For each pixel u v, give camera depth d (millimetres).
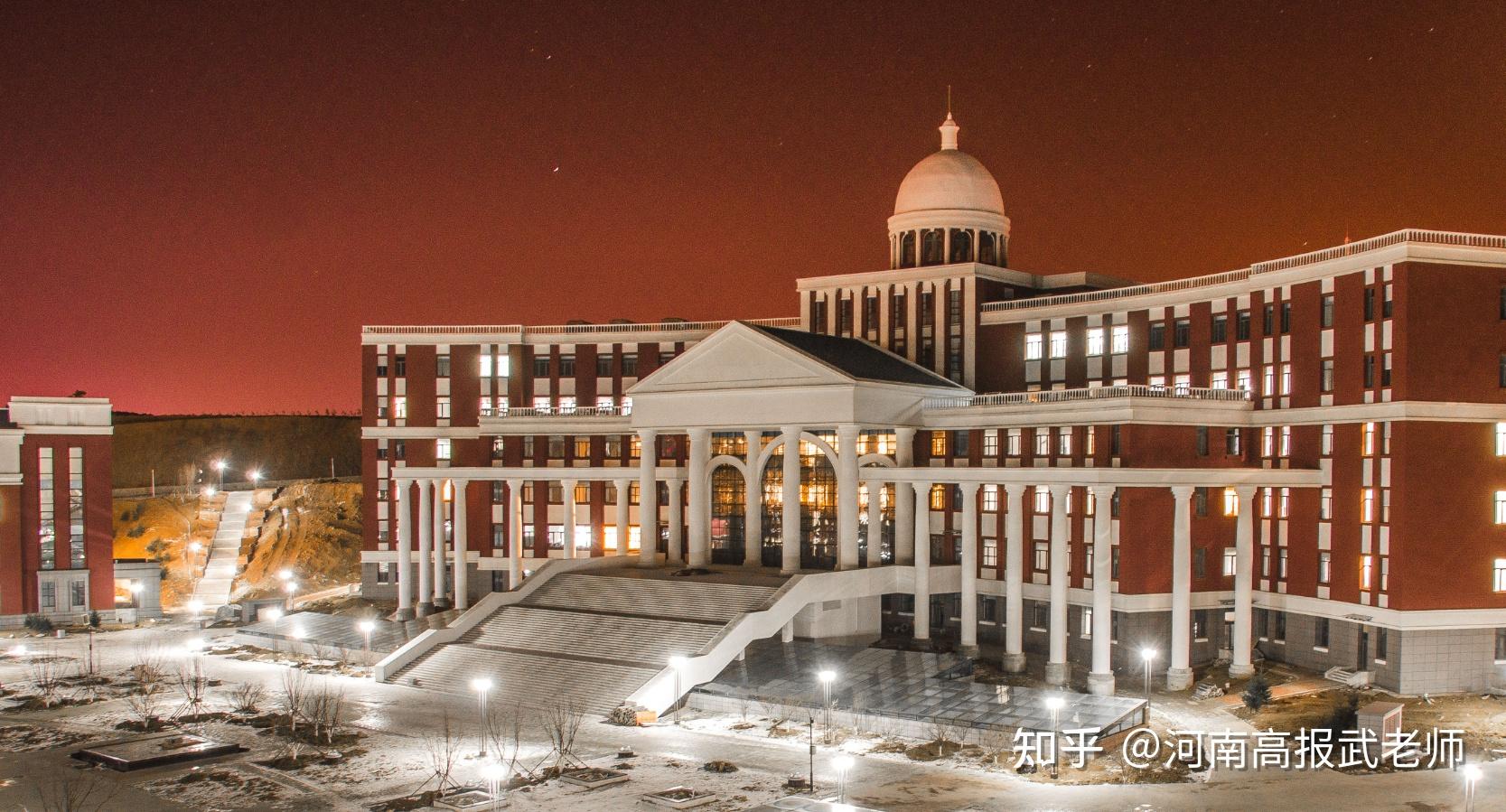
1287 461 87750
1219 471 84750
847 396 94938
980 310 107312
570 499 116312
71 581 121562
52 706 82375
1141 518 85062
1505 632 80000
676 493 111250
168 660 100125
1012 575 88750
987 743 68938
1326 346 84688
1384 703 70688
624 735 73625
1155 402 83938
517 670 89062
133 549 160875
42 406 121375
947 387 103688
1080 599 89188
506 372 127562
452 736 73750
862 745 70250
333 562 157250
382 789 62906
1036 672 88375
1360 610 81625
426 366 129500
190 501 173250
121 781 64688
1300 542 86750
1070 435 87312
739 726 75312
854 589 95938
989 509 96500
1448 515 79188
